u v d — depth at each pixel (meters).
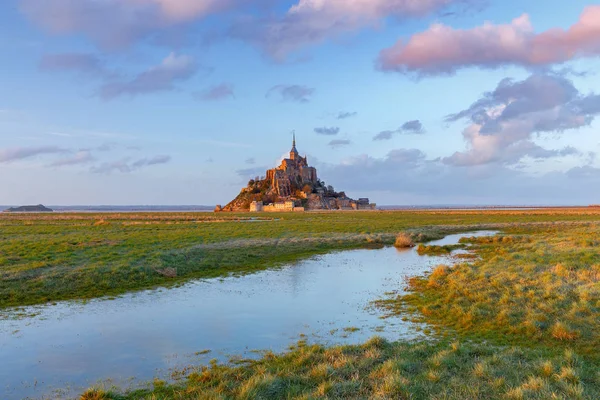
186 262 26.95
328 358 11.03
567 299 15.65
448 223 74.38
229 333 13.73
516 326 13.45
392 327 14.27
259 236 45.53
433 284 20.59
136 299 18.52
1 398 9.05
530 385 8.66
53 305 17.41
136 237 42.31
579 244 31.98
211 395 8.66
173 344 12.66
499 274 21.03
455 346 11.49
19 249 31.06
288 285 21.64
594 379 9.16
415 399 8.38
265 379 9.38
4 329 14.13
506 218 93.56
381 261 30.33
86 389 9.52
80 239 39.28
